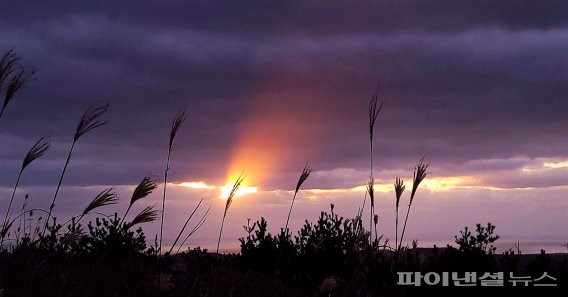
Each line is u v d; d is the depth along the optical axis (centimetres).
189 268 922
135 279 793
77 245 1017
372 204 795
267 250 1156
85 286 722
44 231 718
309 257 1112
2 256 675
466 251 1012
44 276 679
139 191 579
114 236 1035
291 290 970
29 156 665
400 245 782
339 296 831
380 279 815
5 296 616
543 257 1004
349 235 1093
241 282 890
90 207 581
